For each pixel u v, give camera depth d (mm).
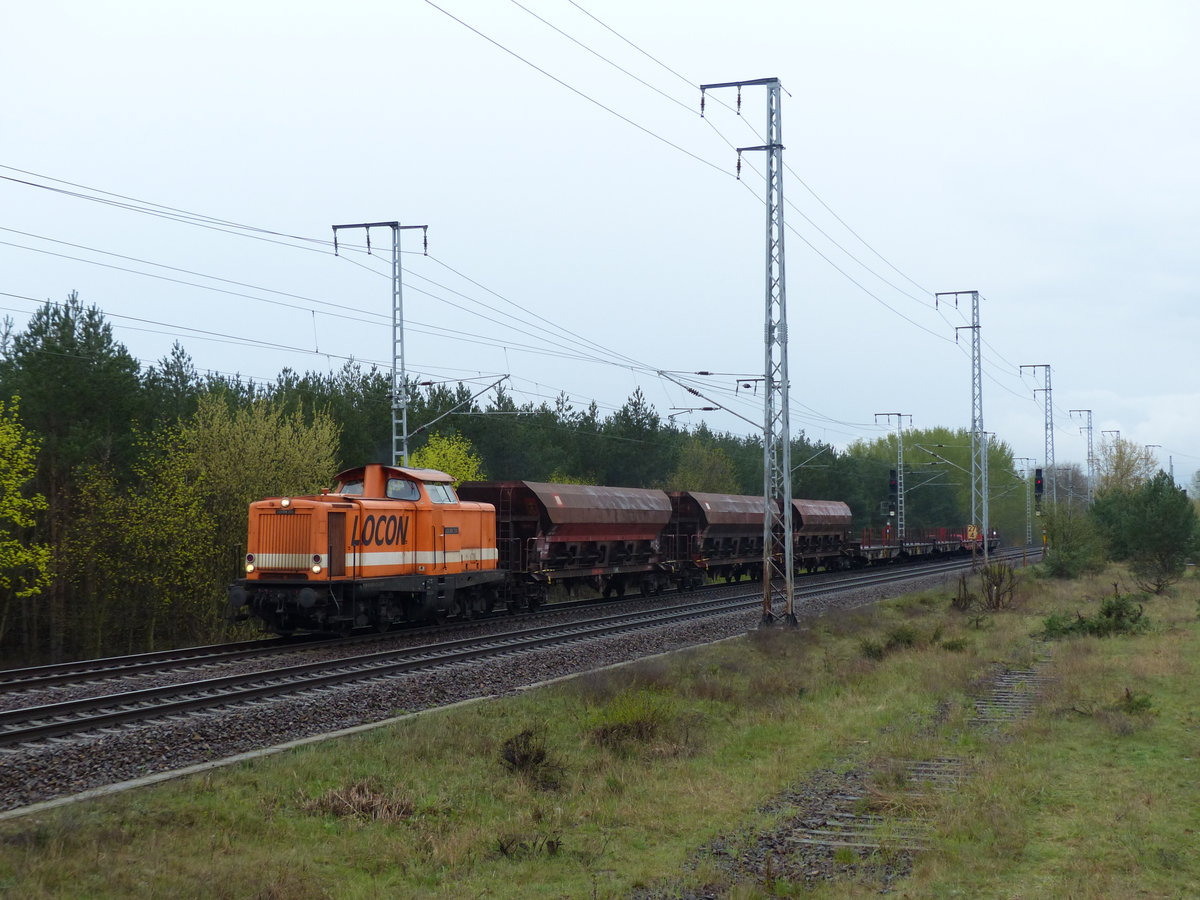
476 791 12227
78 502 33750
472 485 34781
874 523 97000
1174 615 31797
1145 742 15023
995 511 126688
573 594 41625
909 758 14469
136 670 19703
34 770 11844
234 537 34094
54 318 35906
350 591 23750
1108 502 65312
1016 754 14266
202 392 42781
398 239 39281
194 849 9641
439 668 20156
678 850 10602
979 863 9945
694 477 64062
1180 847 10406
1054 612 34000
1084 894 9016
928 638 26328
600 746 14648
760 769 13695
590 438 62406
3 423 29375
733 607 35812
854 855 10328
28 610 37156
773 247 28344
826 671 21734
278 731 14516
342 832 10633
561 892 9391
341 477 27125
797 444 88125
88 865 8969
